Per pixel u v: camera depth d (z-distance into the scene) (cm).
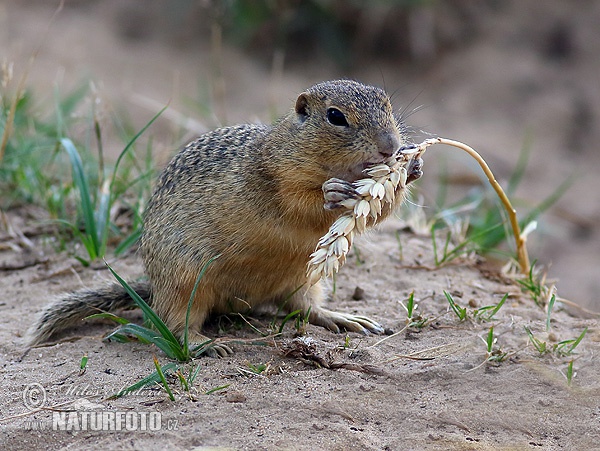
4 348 988
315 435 758
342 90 957
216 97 2361
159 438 750
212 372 877
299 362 900
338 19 2514
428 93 2467
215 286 991
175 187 1015
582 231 2098
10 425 785
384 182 876
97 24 2572
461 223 1432
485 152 2267
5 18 2514
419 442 757
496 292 1132
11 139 1508
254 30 2536
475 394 839
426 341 952
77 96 1756
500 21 2584
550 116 2412
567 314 1107
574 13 2580
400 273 1194
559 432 785
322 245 841
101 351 958
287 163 944
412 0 2461
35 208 1398
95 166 1473
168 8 2619
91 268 1210
